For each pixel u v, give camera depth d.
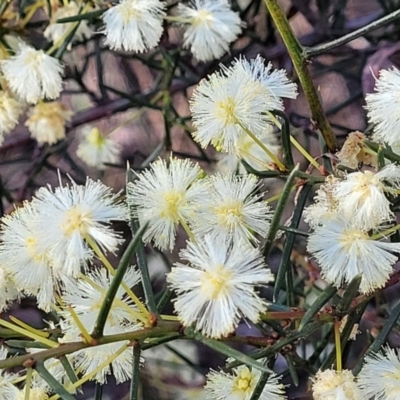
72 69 0.17
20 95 0.13
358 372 0.10
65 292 0.10
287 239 0.10
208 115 0.10
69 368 0.09
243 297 0.09
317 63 0.16
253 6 0.15
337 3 0.15
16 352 0.11
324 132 0.10
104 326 0.09
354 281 0.09
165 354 0.18
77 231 0.09
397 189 0.09
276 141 0.14
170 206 0.09
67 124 0.16
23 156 0.18
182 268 0.09
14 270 0.09
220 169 0.14
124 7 0.12
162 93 0.15
